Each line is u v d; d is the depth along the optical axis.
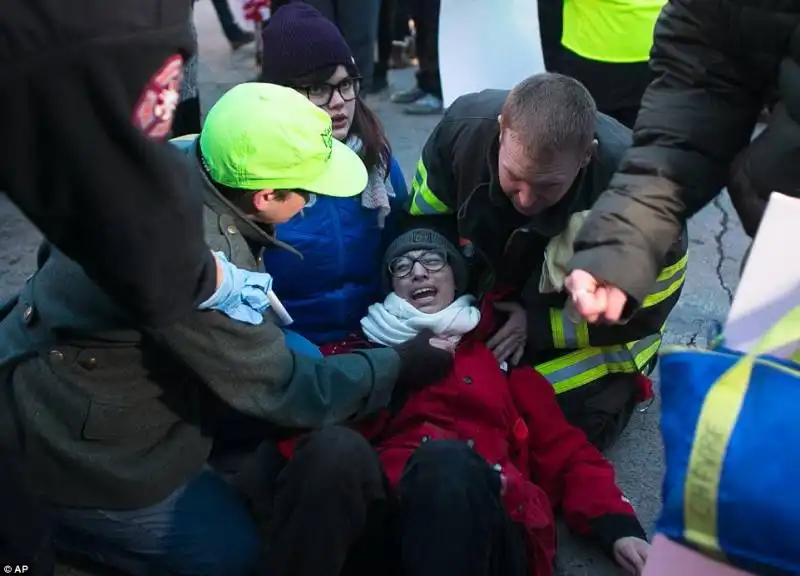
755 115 1.35
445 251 1.90
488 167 1.82
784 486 0.93
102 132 0.94
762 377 0.98
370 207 1.98
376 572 1.45
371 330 1.90
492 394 1.82
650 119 1.38
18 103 0.90
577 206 1.76
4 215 3.09
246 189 1.45
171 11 0.96
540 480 1.83
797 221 1.04
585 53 2.60
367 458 1.38
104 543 1.56
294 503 1.36
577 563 1.75
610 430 2.02
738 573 1.01
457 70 2.51
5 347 1.44
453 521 1.33
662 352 1.05
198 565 1.54
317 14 1.98
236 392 1.42
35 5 0.88
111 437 1.42
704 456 0.97
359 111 2.01
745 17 1.22
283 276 1.96
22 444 1.42
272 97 1.46
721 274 2.86
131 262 1.00
